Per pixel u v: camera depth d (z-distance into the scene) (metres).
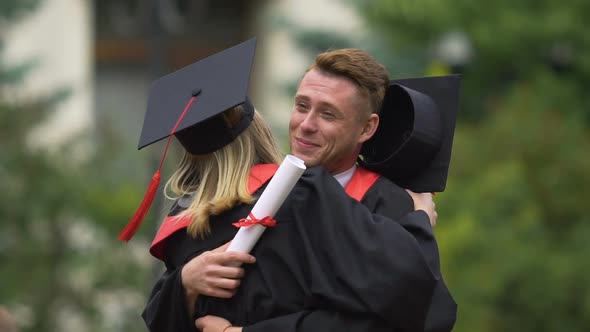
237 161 11.02
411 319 10.10
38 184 41.34
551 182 41.47
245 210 10.75
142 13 57.12
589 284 38.47
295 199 10.59
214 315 10.77
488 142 40.91
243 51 11.27
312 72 10.90
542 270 37.75
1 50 47.22
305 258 10.42
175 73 11.58
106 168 43.09
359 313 10.10
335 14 58.47
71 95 47.16
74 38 56.56
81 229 42.62
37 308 41.47
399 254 10.08
